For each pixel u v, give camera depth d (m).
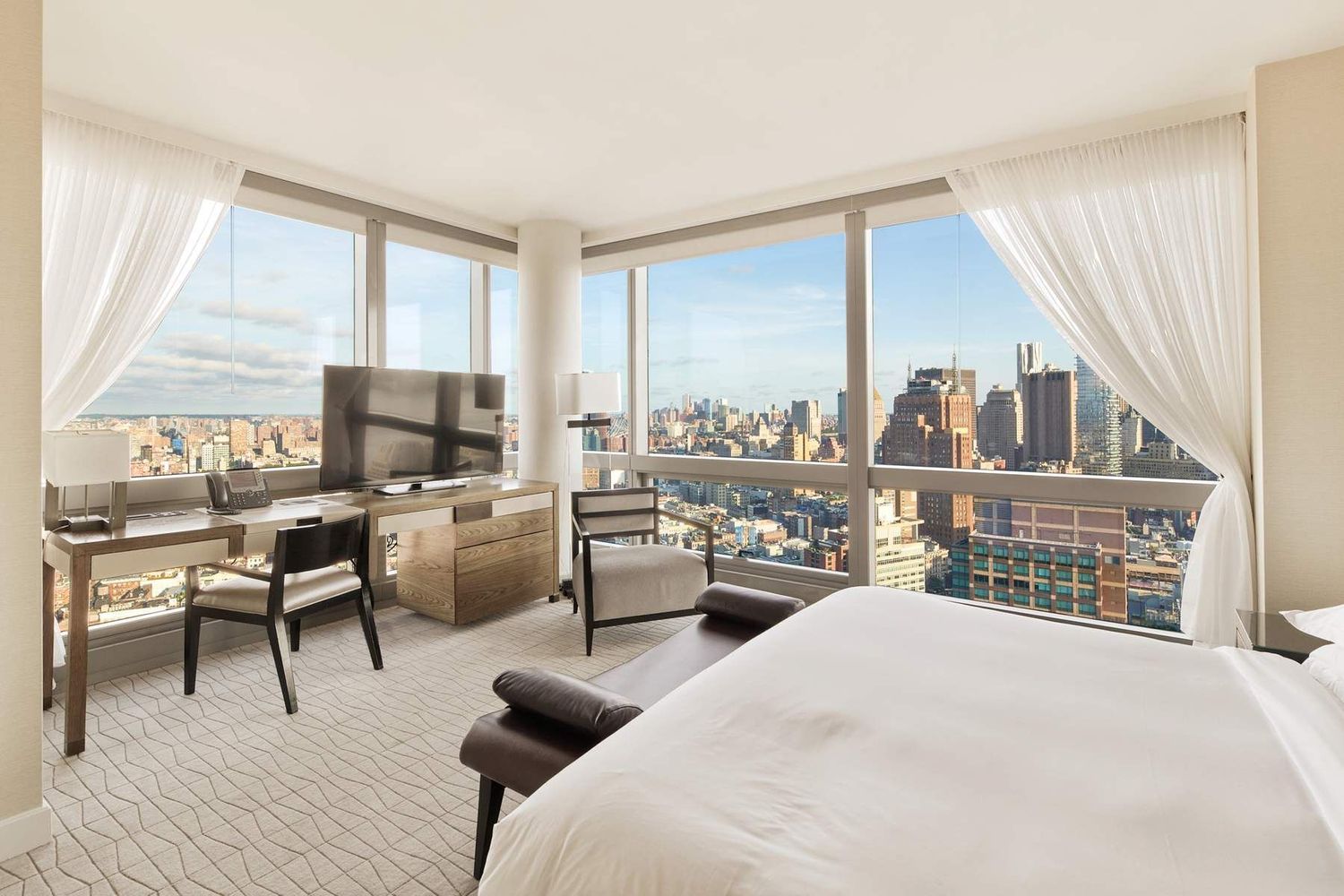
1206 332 2.90
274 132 3.19
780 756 1.24
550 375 4.61
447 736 2.52
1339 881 0.89
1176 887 0.89
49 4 2.19
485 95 2.86
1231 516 2.84
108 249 2.93
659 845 0.99
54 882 1.73
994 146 3.37
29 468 1.83
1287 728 1.31
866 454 3.94
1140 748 1.27
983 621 2.04
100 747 2.43
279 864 1.80
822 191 3.92
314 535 2.81
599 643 3.56
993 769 1.20
